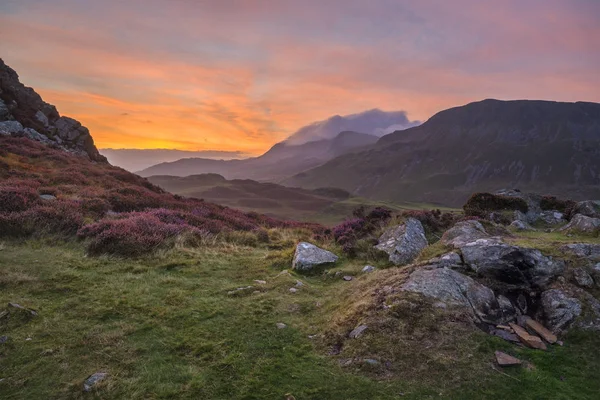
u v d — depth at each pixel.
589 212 14.24
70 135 46.38
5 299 8.38
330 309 8.71
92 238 13.67
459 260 9.06
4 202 14.98
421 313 7.16
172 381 5.88
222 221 22.50
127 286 9.89
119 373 6.02
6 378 5.74
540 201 17.44
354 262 12.38
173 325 7.77
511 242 9.52
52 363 6.20
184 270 11.86
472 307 7.50
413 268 9.15
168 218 18.20
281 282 10.68
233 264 12.93
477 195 17.27
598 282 7.78
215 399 5.49
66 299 8.78
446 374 5.89
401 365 6.12
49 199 17.94
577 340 6.71
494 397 5.47
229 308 8.77
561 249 8.85
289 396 5.53
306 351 6.89
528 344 6.66
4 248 11.93
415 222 13.48
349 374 6.06
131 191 23.86
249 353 6.78
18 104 43.94
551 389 5.61
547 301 7.63
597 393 5.55
